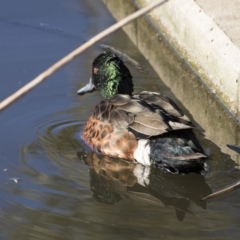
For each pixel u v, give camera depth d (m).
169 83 14.41
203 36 14.20
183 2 15.23
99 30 16.16
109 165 11.16
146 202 10.18
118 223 9.51
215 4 14.64
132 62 15.23
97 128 11.66
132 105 11.37
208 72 14.14
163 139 10.79
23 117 12.52
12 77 13.86
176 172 10.88
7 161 11.09
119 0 17.73
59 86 13.69
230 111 13.23
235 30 13.73
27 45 15.33
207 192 10.41
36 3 17.39
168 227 9.43
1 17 16.59
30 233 9.23
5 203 9.91
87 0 17.66
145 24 17.02
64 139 11.89
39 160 11.17
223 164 11.19
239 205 9.95
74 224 9.45
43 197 10.09
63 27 16.22
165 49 16.02
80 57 15.05
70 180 10.63
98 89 13.05
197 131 12.55
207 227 9.42
